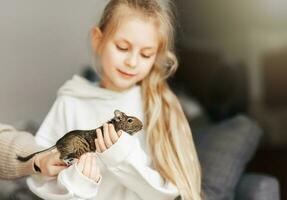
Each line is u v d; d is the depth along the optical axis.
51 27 2.21
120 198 1.01
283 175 2.13
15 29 2.05
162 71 1.08
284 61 2.11
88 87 1.06
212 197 1.42
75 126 1.04
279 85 2.13
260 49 2.13
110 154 0.91
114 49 0.97
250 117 2.18
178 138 1.05
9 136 1.05
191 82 2.19
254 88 2.16
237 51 2.16
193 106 2.14
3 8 2.00
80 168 0.88
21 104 2.07
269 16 2.10
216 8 2.14
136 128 0.93
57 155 0.92
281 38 2.10
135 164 0.93
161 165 1.00
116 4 0.97
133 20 0.95
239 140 1.56
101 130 0.92
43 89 2.17
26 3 2.09
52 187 0.94
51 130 1.07
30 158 0.97
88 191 0.89
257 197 1.45
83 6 2.35
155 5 0.98
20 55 2.08
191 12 2.15
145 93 1.06
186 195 0.99
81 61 2.33
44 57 2.18
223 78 2.19
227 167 1.49
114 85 1.03
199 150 1.53
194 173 1.05
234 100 2.18
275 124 2.15
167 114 1.06
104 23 0.99
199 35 2.17
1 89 2.00
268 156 2.15
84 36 2.31
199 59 2.18
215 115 2.17
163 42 1.00
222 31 2.15
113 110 1.03
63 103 1.08
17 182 1.55
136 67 0.97
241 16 2.13
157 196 0.97
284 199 2.10
